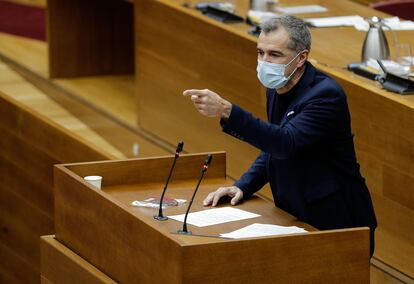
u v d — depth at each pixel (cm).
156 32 1416
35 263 1590
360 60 1180
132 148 1456
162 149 1418
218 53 1295
